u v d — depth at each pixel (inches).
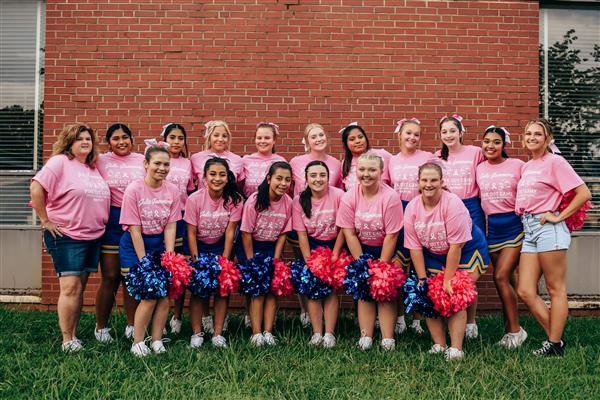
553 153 192.1
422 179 179.6
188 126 253.4
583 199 182.9
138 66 253.8
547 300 261.1
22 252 261.4
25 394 142.4
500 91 258.7
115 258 199.9
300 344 188.4
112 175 201.2
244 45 254.5
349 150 222.2
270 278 195.0
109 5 253.6
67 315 183.6
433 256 190.1
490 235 204.5
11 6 266.2
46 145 252.5
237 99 253.9
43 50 265.1
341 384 153.3
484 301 252.8
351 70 255.3
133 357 172.7
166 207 191.5
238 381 154.8
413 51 256.5
